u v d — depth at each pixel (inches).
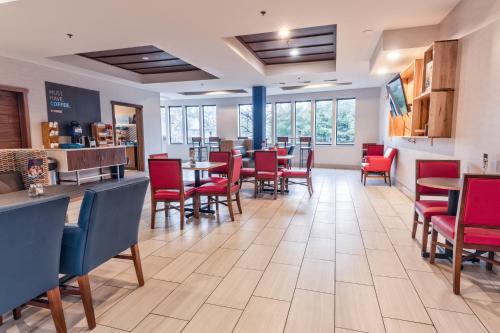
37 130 235.3
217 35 170.1
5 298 56.1
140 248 124.6
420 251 119.0
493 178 80.2
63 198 64.7
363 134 387.2
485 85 111.0
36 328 74.2
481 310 79.2
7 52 202.8
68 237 71.5
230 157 161.6
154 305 83.6
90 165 251.9
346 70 270.4
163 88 361.4
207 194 163.3
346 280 96.3
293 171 230.8
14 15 139.7
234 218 167.2
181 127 503.2
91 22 149.3
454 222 97.2
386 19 150.6
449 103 139.4
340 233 140.9
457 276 86.7
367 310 79.9
